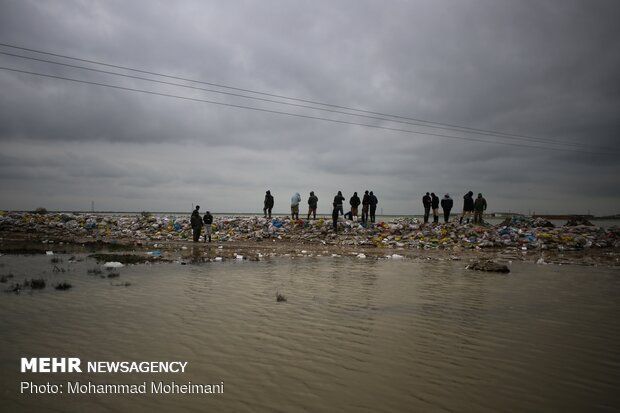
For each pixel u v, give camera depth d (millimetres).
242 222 33844
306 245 27672
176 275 15188
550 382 6047
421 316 9719
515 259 21906
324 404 5211
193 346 7305
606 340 8039
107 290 12133
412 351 7281
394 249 26250
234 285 13305
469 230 29906
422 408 5156
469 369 6488
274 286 13219
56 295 11320
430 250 25906
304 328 8547
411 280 14805
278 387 5699
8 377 5902
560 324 9148
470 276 15875
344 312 9961
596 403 5398
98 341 7484
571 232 31266
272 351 7129
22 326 8328
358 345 7547
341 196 31641
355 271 16844
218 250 24156
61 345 7246
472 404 5305
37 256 20094
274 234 30719
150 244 27016
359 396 5457
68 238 29328
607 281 15031
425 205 33375
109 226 34531
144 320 8922
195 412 4961
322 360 6754
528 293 12633
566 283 14531
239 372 6199
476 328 8773
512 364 6738
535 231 30438
